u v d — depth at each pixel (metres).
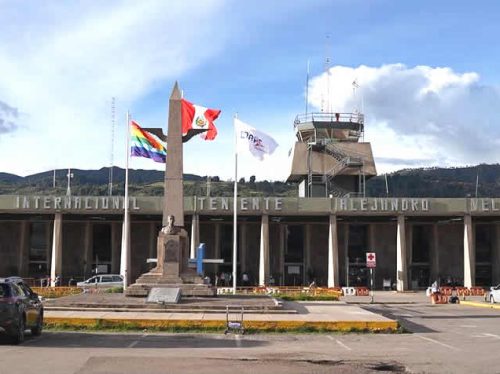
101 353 16.05
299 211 64.38
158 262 32.44
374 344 19.25
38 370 12.99
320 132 80.88
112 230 72.62
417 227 75.38
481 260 74.38
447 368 14.09
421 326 26.11
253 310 27.50
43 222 72.44
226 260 73.50
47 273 71.81
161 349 17.22
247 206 63.97
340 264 73.56
